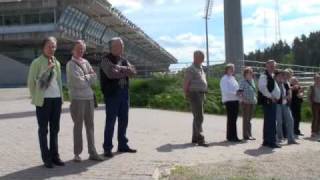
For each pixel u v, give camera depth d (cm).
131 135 1560
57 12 6781
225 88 1516
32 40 6988
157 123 1928
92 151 1083
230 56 2794
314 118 1880
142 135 1566
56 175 947
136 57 10012
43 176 938
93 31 7731
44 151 1007
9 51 7200
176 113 2477
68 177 930
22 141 1348
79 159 1066
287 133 1574
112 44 1130
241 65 2772
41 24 6819
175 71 3431
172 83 3195
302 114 2670
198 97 1388
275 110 1444
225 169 1038
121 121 1178
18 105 2608
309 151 1361
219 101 2734
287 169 1066
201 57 1390
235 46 2792
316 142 1644
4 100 3080
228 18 2805
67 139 1392
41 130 1002
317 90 1878
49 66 995
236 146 1423
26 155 1145
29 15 6856
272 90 1441
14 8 6825
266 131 1440
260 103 1452
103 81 1129
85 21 7431
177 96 2884
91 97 1072
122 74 1129
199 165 1074
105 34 8194
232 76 1538
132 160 1094
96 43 7706
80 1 6781
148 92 3058
